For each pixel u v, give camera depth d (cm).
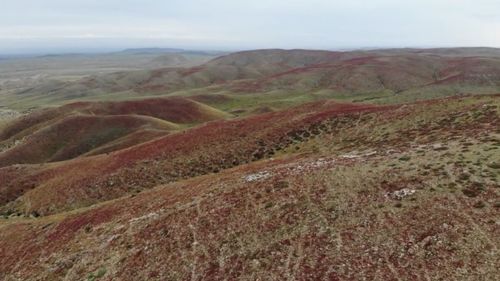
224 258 2775
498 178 2727
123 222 3803
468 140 3422
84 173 6322
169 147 6400
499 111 4034
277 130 5959
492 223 2391
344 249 2528
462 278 2114
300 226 2841
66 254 3575
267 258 2647
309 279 2378
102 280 3006
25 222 4916
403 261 2317
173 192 4225
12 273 3644
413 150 3519
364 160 3553
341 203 2948
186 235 3148
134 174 5822
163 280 2769
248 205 3269
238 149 5747
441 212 2581
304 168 3709
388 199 2839
